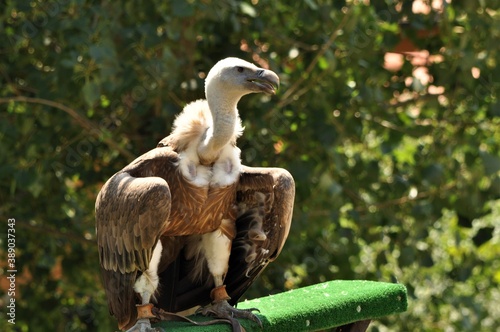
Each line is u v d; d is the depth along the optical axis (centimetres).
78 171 1216
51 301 1264
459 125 1266
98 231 770
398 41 1228
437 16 1203
